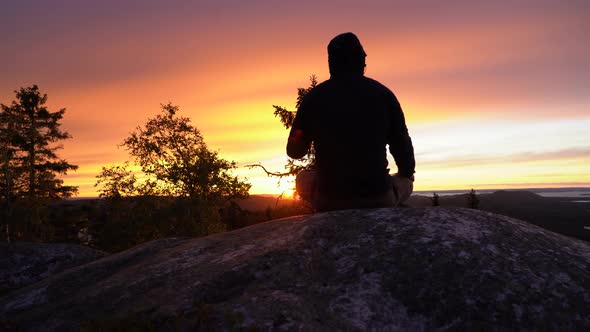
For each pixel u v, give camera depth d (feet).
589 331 5.11
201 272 7.20
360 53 9.39
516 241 6.72
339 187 8.98
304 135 9.62
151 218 59.36
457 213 7.67
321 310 5.74
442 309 5.64
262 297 5.89
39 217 96.58
